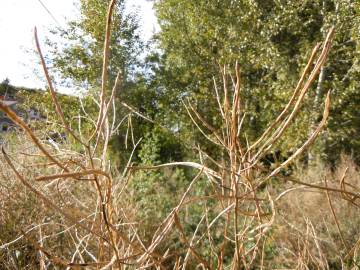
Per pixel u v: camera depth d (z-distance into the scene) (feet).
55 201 6.46
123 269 3.43
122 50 40.47
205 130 38.32
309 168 23.39
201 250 10.82
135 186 16.15
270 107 35.58
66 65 34.71
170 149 36.09
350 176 20.44
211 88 41.27
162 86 50.80
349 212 11.45
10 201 7.35
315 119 28.78
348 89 29.14
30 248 6.87
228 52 37.52
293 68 33.06
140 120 35.24
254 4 33.91
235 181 3.27
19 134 9.86
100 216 3.40
